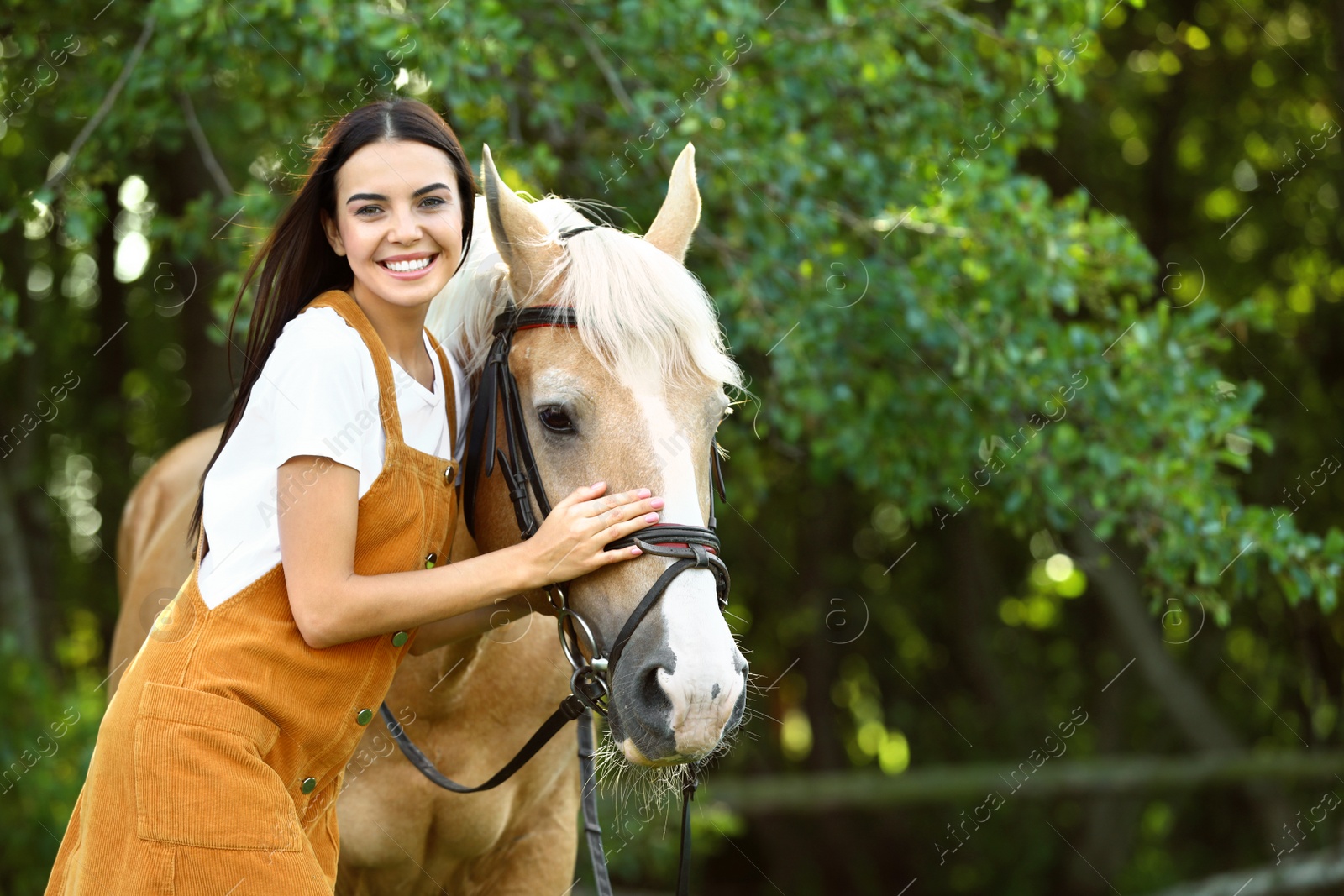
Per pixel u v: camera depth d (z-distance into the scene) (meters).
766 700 13.62
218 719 2.14
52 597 9.78
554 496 2.47
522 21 4.94
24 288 9.26
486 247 2.84
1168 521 4.96
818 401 5.04
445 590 2.26
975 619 13.20
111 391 10.82
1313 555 4.98
